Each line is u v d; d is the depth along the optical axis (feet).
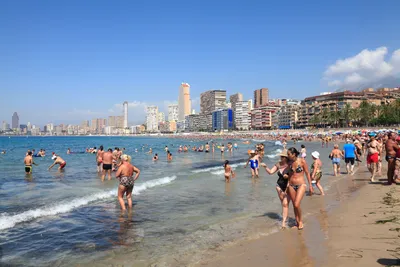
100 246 23.62
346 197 38.99
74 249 23.03
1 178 62.39
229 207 36.58
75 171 75.20
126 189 35.60
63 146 286.25
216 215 32.81
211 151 176.76
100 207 36.47
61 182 57.00
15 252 22.45
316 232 25.17
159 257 21.35
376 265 17.92
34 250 22.86
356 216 29.32
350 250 20.56
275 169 28.17
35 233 26.73
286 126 629.92
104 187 51.08
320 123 513.86
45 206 36.58
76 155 145.38
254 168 63.00
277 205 37.40
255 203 38.73
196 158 122.93
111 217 32.07
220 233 26.45
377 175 56.95
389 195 38.37
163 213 33.73
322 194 41.34
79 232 27.02
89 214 33.17
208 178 62.18
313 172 40.93
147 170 78.64
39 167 85.51
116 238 25.49
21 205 37.09
